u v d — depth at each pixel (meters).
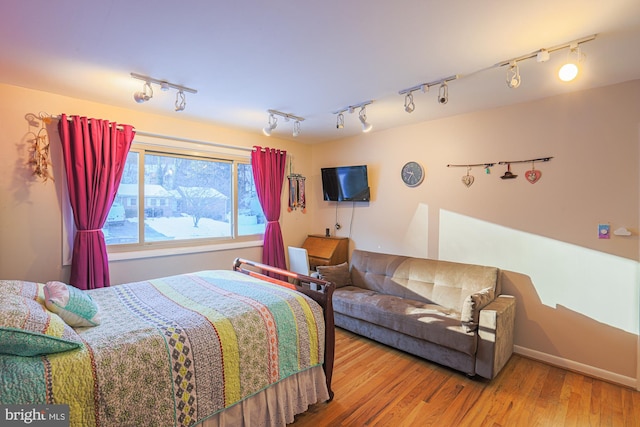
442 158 3.42
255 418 1.76
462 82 2.42
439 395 2.25
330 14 1.55
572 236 2.62
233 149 3.96
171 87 2.49
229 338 1.65
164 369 1.42
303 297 2.14
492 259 3.06
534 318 2.81
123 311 1.83
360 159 4.22
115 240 3.12
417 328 2.70
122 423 1.28
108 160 2.86
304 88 2.55
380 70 2.21
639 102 2.33
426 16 1.57
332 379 2.46
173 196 3.53
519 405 2.14
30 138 2.58
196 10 1.51
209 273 2.82
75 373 1.22
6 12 1.51
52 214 2.70
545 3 1.46
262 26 1.66
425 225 3.56
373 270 3.70
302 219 4.75
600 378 2.48
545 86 2.50
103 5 1.47
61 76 2.31
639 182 2.33
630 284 2.37
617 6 1.48
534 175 2.80
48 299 1.59
